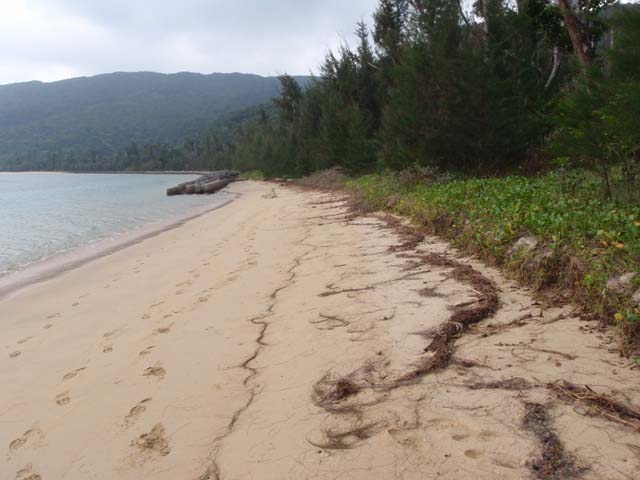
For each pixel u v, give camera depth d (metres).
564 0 9.61
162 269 7.99
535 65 13.33
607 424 2.21
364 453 2.24
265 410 2.77
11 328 5.52
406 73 12.41
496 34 11.69
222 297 5.43
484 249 5.39
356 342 3.55
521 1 13.09
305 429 2.51
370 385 2.88
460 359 3.04
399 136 13.18
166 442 2.59
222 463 2.33
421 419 2.44
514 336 3.28
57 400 3.32
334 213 12.45
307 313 4.39
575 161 7.44
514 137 10.78
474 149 11.43
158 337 4.36
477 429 2.29
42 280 8.34
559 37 12.93
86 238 13.75
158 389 3.25
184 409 2.92
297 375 3.16
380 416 2.53
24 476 2.48
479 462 2.06
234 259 7.75
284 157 40.78
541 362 2.86
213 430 2.64
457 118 11.01
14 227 16.70
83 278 8.16
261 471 2.22
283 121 45.31
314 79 31.52
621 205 5.57
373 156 21.30
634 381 2.53
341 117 23.50
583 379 2.61
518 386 2.62
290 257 7.18
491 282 4.45
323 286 5.23
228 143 112.44
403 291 4.62
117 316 5.37
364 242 7.49
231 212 17.92
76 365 3.96
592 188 6.63
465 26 12.23
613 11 5.66
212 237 11.22
